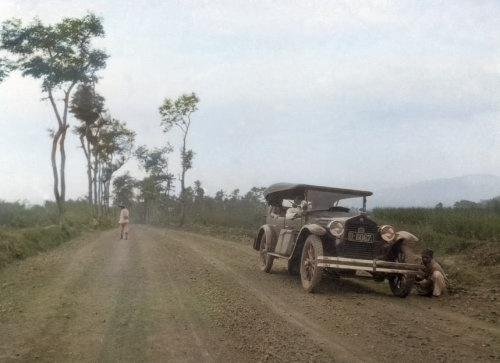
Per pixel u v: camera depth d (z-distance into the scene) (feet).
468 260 44.21
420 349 20.45
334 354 19.33
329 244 35.32
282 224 43.01
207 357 18.19
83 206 149.89
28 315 23.56
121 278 34.88
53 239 64.08
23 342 19.36
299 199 40.60
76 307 25.39
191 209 203.92
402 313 27.76
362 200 40.09
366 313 27.40
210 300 28.45
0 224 70.08
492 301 31.22
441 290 33.78
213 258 52.21
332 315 26.58
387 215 71.56
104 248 59.21
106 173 175.83
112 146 159.94
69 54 86.99
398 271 32.53
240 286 34.45
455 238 51.37
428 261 34.76
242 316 24.95
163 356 18.08
